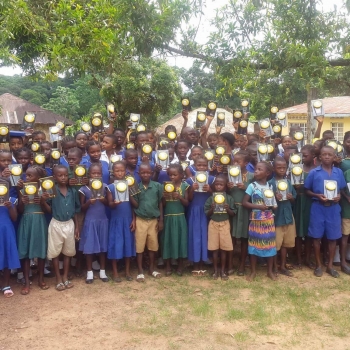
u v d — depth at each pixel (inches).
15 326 170.1
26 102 931.3
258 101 361.4
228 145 272.2
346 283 217.6
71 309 186.1
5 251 198.8
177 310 184.7
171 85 655.1
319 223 226.5
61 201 209.0
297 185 233.9
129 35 297.9
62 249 211.6
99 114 271.7
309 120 359.9
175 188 223.9
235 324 171.0
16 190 213.9
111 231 219.8
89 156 246.4
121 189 209.6
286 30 286.4
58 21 298.7
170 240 225.1
